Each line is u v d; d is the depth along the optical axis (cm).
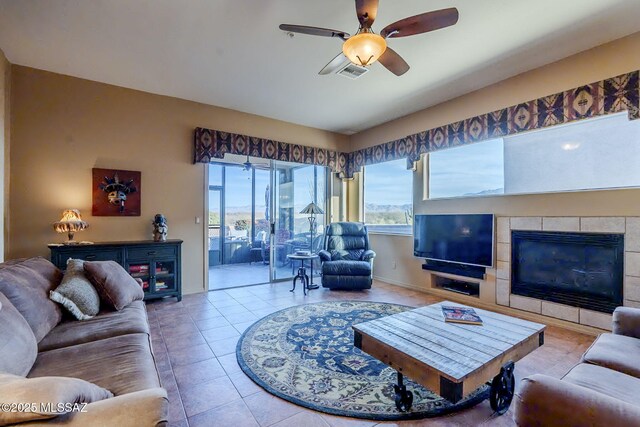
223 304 388
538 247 338
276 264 530
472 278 395
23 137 334
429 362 158
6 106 319
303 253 503
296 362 238
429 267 445
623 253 279
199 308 371
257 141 484
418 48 293
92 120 370
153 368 153
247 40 282
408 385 207
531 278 343
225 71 344
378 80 363
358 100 428
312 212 532
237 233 759
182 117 428
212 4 233
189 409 181
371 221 577
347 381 212
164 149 416
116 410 90
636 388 125
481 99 383
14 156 330
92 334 185
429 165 463
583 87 296
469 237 396
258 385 206
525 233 347
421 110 464
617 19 249
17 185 331
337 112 479
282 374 220
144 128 402
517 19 250
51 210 348
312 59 316
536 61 318
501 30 264
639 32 265
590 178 304
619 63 276
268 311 361
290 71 342
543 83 326
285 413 178
